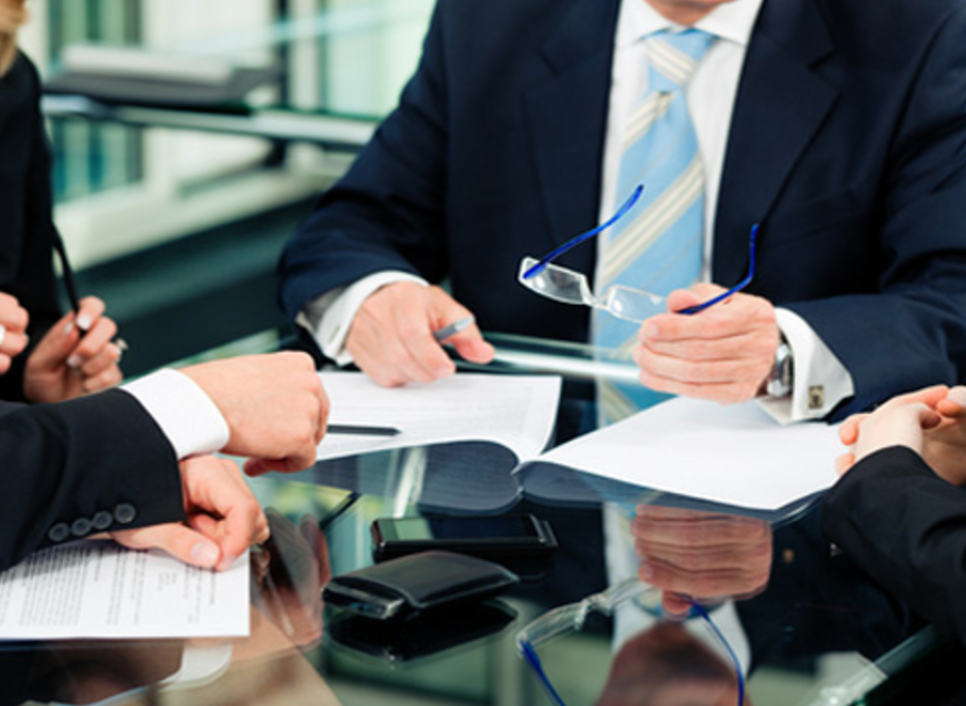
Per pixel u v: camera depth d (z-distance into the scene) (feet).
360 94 12.52
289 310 6.91
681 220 7.17
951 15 6.86
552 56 7.46
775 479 5.08
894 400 5.22
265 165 14.82
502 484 5.03
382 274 6.66
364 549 4.49
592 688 3.65
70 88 12.31
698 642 3.90
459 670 3.74
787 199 7.06
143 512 4.39
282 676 3.71
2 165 7.30
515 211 7.54
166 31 13.79
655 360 5.76
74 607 4.03
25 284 7.51
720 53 7.23
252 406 4.82
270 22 13.67
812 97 7.04
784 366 5.72
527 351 6.59
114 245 13.66
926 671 3.86
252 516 4.44
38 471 4.33
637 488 5.00
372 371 6.22
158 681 3.67
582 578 4.31
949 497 4.26
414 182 7.84
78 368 6.82
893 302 6.20
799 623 4.03
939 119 6.79
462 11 7.68
